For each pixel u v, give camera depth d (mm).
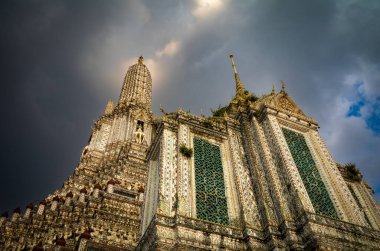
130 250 32219
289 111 29250
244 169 25141
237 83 38094
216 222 20938
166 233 18328
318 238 18656
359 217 22516
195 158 24609
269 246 19438
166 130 25875
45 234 34375
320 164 25703
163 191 21016
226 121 28797
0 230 33906
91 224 34812
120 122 68500
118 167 50750
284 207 21453
